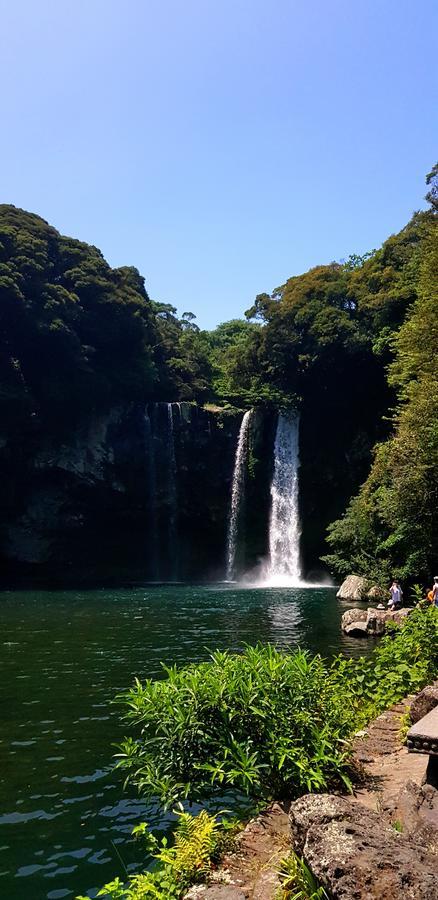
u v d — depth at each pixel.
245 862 3.97
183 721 5.11
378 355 39.34
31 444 40.62
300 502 46.19
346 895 2.67
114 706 9.88
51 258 43.47
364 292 41.16
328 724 5.41
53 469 41.78
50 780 6.88
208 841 4.08
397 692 7.74
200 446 46.62
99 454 43.00
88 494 43.66
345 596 28.69
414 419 21.95
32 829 5.71
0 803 6.29
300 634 17.38
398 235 40.81
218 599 28.83
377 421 44.31
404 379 28.17
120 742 8.14
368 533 31.00
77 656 14.03
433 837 3.50
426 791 4.20
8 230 39.53
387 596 27.56
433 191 37.50
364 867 2.78
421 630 8.65
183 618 21.22
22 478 41.91
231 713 5.07
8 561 42.56
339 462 45.81
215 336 81.75
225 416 47.06
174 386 49.72
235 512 46.97
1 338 38.69
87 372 40.53
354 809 3.46
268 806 4.92
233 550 46.78
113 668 12.73
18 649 14.96
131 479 44.75
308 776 4.84
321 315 41.97
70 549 44.94
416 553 25.20
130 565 47.00
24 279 38.41
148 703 5.43
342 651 14.63
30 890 4.70
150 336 48.16
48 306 38.50
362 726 6.68
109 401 43.59
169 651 14.59
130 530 46.91
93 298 43.00
